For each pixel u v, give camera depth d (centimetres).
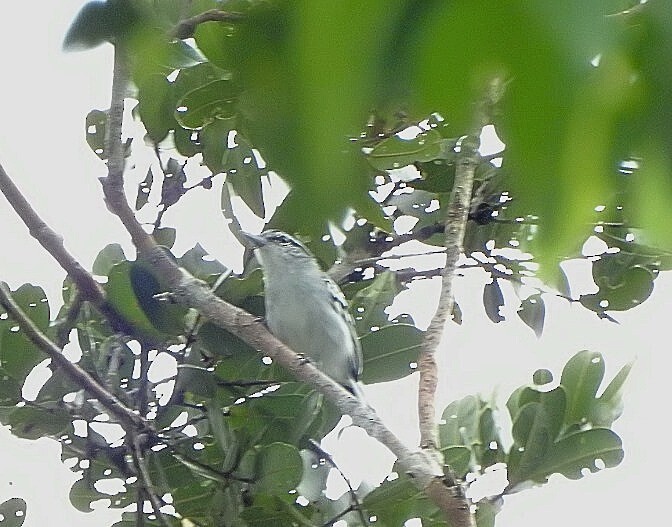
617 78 114
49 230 895
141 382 931
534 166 116
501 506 964
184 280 882
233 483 941
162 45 226
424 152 780
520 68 114
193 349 980
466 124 117
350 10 117
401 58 117
